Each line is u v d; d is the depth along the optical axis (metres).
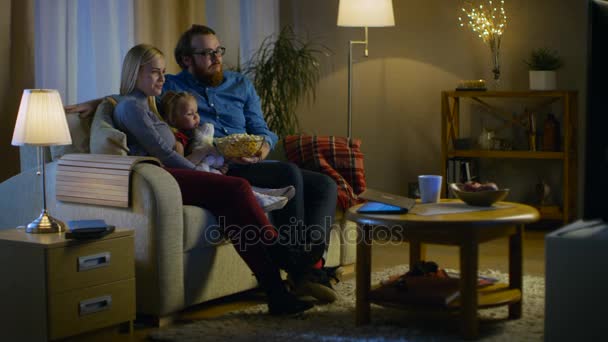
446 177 4.86
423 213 2.48
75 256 2.43
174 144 3.11
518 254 2.64
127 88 3.12
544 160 4.98
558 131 4.75
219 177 2.86
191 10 4.51
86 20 3.78
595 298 2.09
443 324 2.62
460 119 5.12
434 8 5.13
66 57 3.62
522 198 5.04
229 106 3.69
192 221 2.75
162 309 2.66
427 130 5.21
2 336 2.49
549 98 4.90
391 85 5.27
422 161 5.24
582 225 2.31
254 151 3.25
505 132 5.03
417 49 5.19
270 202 2.97
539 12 4.89
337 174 3.63
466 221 2.32
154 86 3.12
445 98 4.81
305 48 4.88
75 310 2.44
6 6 3.29
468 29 5.07
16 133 2.57
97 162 2.77
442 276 2.71
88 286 2.47
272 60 4.77
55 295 2.38
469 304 2.38
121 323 2.61
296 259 2.84
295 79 4.69
